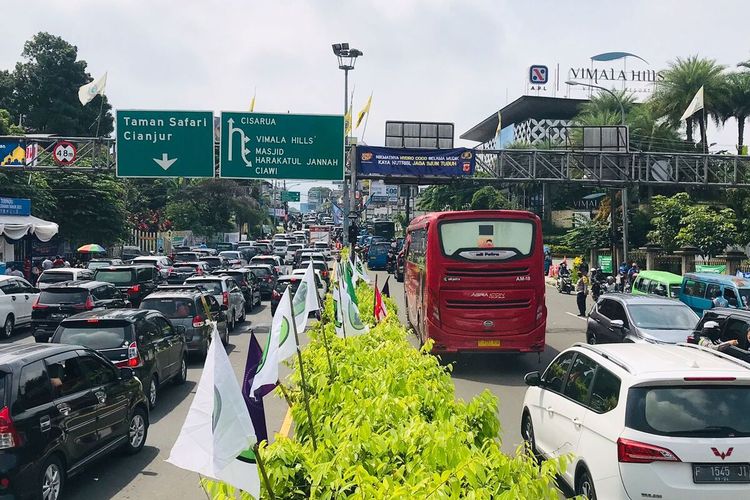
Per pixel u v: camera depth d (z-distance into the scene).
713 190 45.69
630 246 45.16
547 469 4.09
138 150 25.47
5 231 31.42
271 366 4.86
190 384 14.06
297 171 25.86
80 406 7.61
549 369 8.23
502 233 15.24
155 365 12.08
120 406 8.63
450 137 31.56
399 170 28.09
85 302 18.72
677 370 6.19
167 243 63.28
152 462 8.88
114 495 7.65
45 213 40.12
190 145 25.53
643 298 15.52
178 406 12.15
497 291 15.12
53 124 59.09
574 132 53.44
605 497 6.01
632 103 55.69
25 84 60.03
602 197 61.31
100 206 42.84
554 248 54.03
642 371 6.20
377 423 5.03
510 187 68.69
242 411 3.68
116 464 8.78
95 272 25.50
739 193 41.41
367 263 57.91
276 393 7.26
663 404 5.93
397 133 31.34
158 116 25.48
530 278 15.14
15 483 6.46
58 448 7.08
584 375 7.16
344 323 9.33
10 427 6.48
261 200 96.25
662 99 45.69
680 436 5.76
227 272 28.97
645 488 5.71
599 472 6.13
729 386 6.03
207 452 3.53
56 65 60.38
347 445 4.36
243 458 3.62
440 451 4.17
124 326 11.27
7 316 21.14
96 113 61.38
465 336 15.09
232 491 3.89
